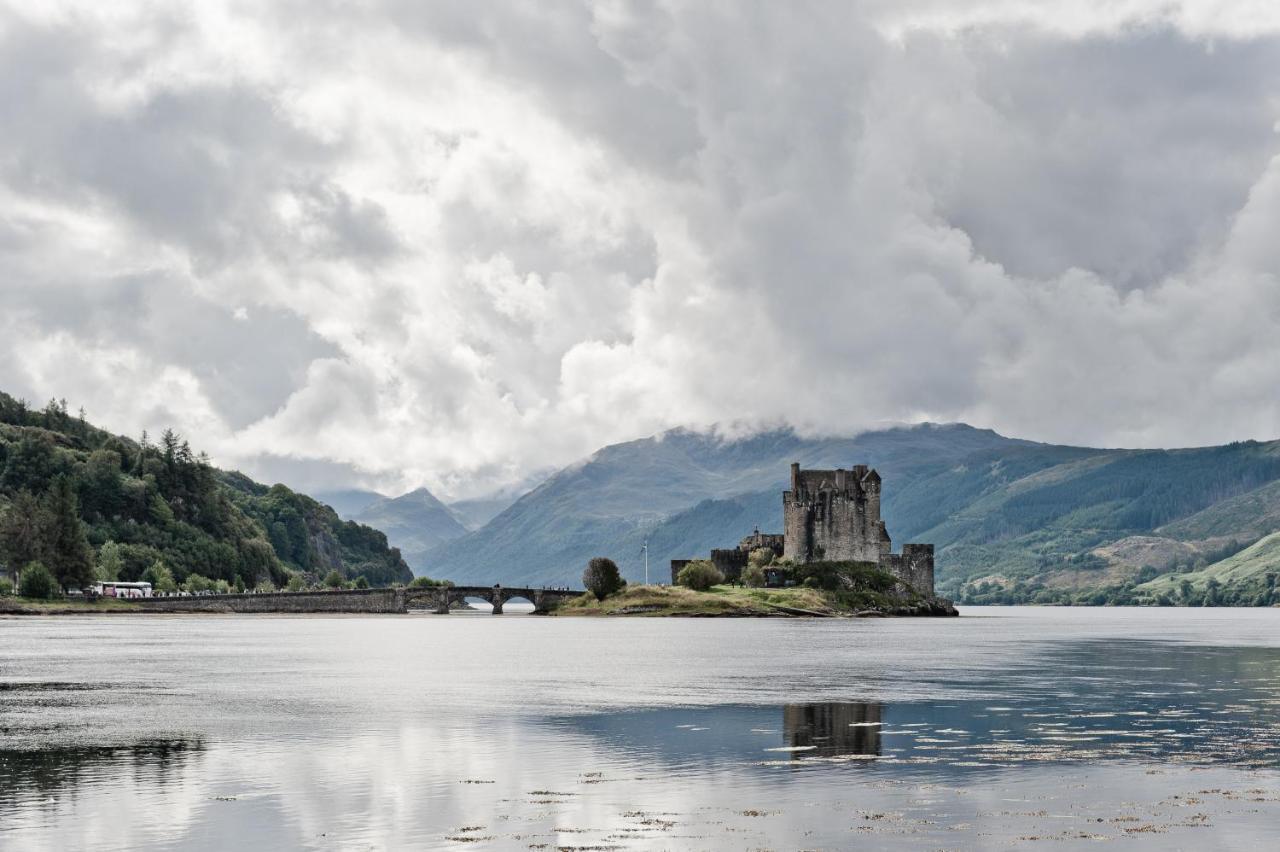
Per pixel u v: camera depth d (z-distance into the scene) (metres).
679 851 54.03
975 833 56.91
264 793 66.06
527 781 69.38
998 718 96.81
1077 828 57.81
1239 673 144.00
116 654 179.00
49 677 137.00
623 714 99.69
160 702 109.25
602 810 61.81
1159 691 119.56
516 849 54.47
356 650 192.62
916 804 62.94
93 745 82.38
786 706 105.56
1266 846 54.75
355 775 71.25
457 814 61.00
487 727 91.56
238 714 99.94
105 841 55.81
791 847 54.59
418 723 93.88
